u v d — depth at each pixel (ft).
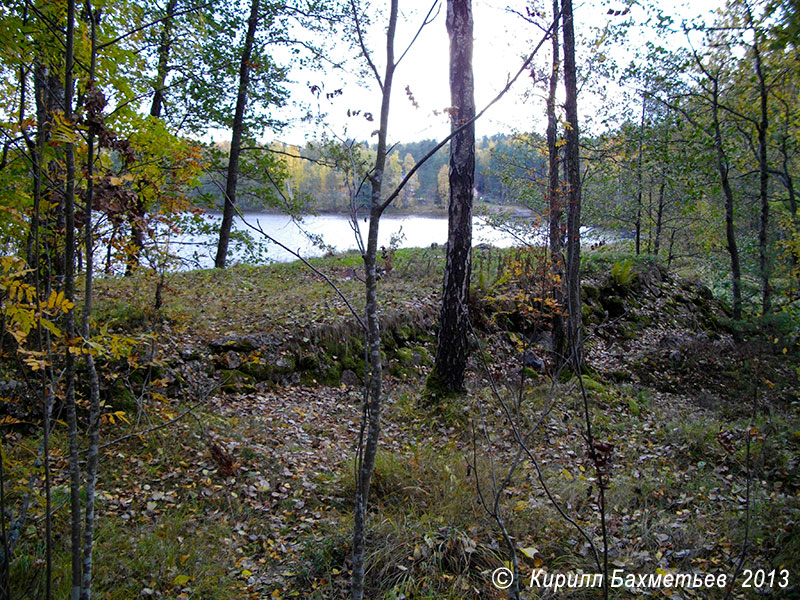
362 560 8.27
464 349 22.25
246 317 24.94
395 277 36.58
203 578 11.16
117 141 7.61
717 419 23.80
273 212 57.16
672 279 49.70
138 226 8.84
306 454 17.11
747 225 53.72
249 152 42.14
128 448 15.37
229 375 21.02
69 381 7.41
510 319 30.50
